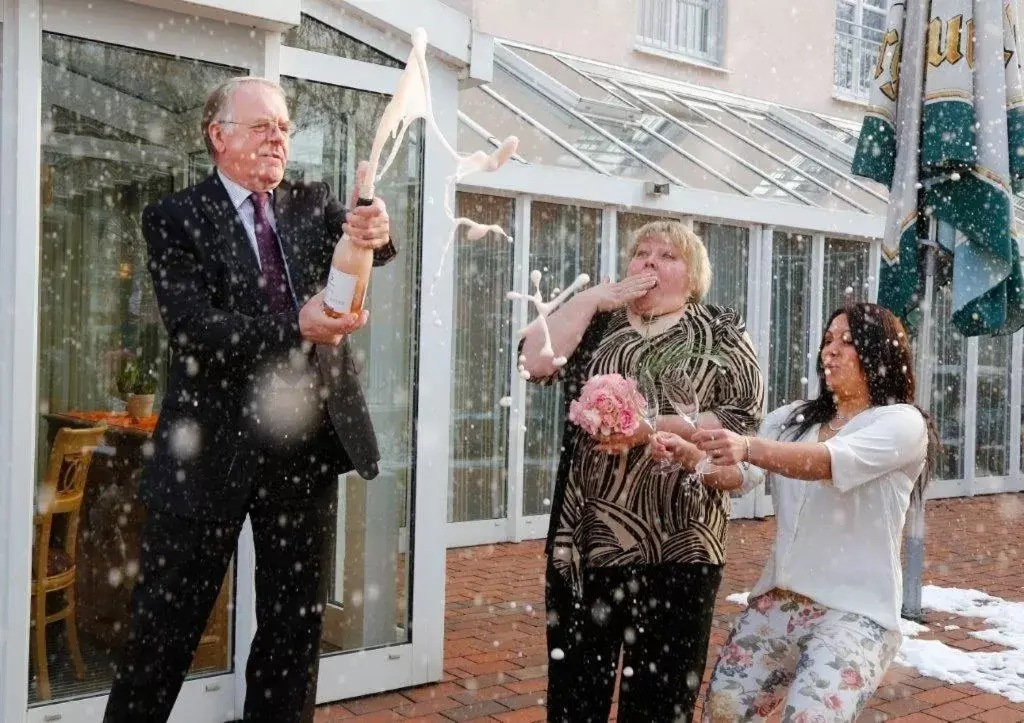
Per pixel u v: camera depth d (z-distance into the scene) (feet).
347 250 7.66
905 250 18.01
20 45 11.05
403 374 14.85
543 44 35.86
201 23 12.24
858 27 45.65
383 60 14.48
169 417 8.82
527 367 10.30
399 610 14.85
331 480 9.23
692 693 9.71
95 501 12.03
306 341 8.15
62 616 11.80
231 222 8.83
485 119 28.07
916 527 19.93
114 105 11.89
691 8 40.40
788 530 8.75
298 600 9.04
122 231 12.07
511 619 19.08
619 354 10.00
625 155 29.19
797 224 31.53
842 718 7.78
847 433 8.88
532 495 27.45
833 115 44.09
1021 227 34.76
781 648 8.67
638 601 9.84
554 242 27.30
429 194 14.88
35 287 11.20
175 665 8.78
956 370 37.17
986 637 18.71
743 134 36.27
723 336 10.11
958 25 17.52
